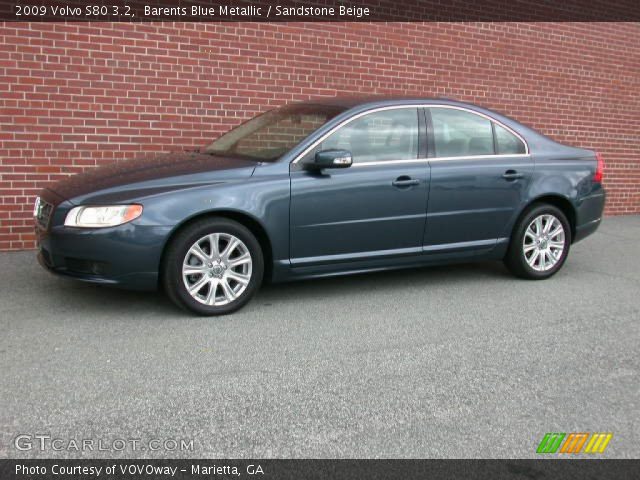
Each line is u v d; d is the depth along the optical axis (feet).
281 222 16.89
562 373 13.41
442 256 19.47
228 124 26.03
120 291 18.34
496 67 32.68
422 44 30.32
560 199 21.08
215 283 16.34
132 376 12.66
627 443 10.69
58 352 13.78
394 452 10.16
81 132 23.29
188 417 11.08
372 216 18.03
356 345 14.71
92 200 15.62
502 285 20.34
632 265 23.68
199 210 15.87
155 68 24.26
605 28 35.96
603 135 36.99
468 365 13.69
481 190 19.53
